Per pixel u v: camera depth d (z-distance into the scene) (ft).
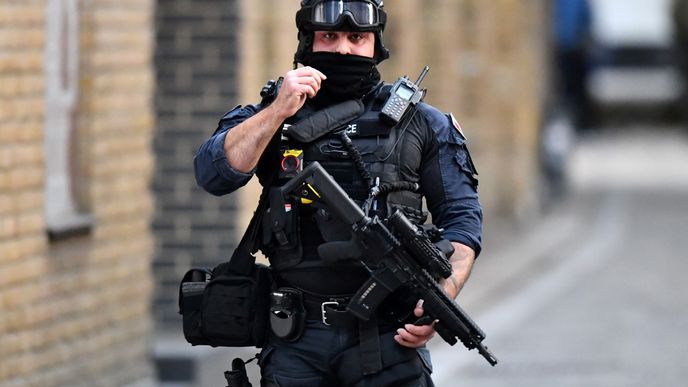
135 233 86.17
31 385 74.79
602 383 103.50
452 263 47.78
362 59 47.73
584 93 423.64
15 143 72.79
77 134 81.30
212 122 101.81
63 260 77.92
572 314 139.54
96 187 81.82
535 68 256.32
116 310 84.02
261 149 46.62
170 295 102.63
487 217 224.74
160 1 101.30
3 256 72.02
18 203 73.20
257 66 108.58
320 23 47.32
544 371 108.88
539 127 262.67
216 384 94.73
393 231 46.62
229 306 48.39
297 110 46.88
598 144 419.95
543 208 251.80
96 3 81.56
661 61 597.93
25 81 73.41
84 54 81.41
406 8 175.94
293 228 47.39
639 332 127.65
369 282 46.34
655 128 482.28
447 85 199.52
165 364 91.50
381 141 47.80
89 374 80.79
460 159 48.80
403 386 47.39
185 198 102.53
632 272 172.35
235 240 102.42
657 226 225.76
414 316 47.57
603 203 262.26
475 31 217.97
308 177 46.68
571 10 375.25
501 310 143.23
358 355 47.16
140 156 86.58
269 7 111.96
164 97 101.96
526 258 181.88
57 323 77.41
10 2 71.92
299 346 47.57
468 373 108.68
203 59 101.45
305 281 47.52
